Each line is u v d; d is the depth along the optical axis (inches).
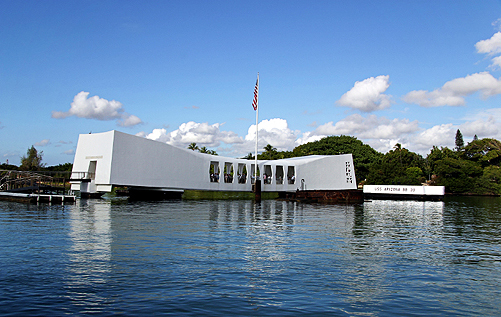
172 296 349.7
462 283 420.5
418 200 2674.7
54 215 978.7
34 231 695.1
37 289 361.1
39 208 1190.3
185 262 474.9
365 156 4106.8
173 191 2293.3
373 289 390.0
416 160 4190.5
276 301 344.8
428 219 1162.6
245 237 685.3
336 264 488.7
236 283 394.3
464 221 1111.0
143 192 2180.1
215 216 1063.0
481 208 1769.2
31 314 301.4
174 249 552.1
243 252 545.6
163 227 788.0
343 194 2050.9
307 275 431.8
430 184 3848.4
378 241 687.1
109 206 1342.3
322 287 390.3
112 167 1723.7
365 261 512.1
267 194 3068.4
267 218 1048.2
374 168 3924.7
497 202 2396.7
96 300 335.6
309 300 350.6
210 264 469.1
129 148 1792.6
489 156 3897.6
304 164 2508.6
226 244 605.9
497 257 564.7
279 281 406.0
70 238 623.8
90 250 530.9
